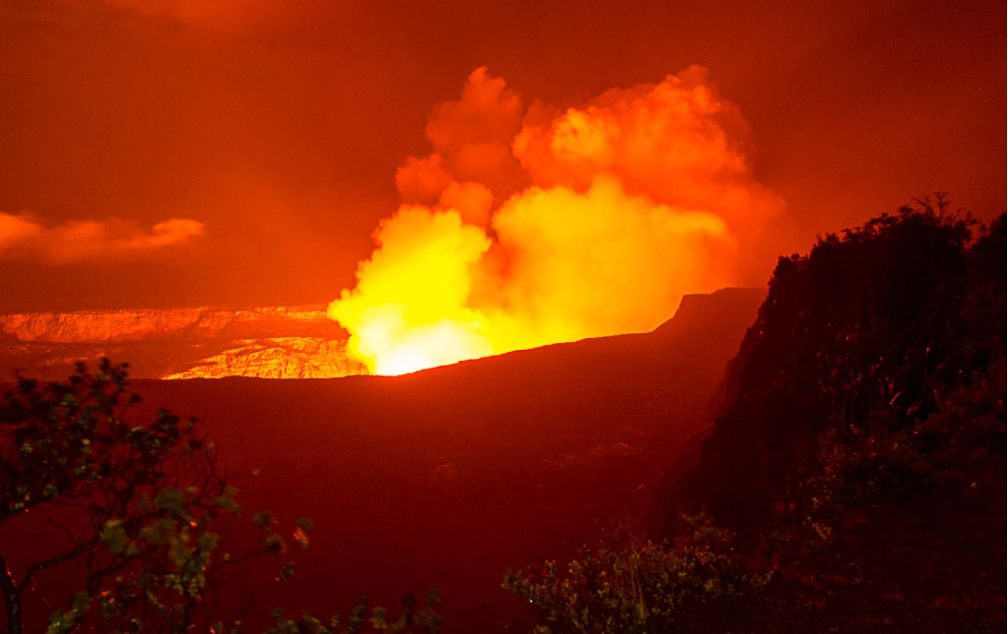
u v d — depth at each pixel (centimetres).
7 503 530
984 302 777
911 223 971
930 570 631
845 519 744
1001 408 758
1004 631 544
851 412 930
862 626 593
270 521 496
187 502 430
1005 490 687
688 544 823
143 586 489
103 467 549
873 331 951
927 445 803
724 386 2264
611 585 736
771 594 671
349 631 502
